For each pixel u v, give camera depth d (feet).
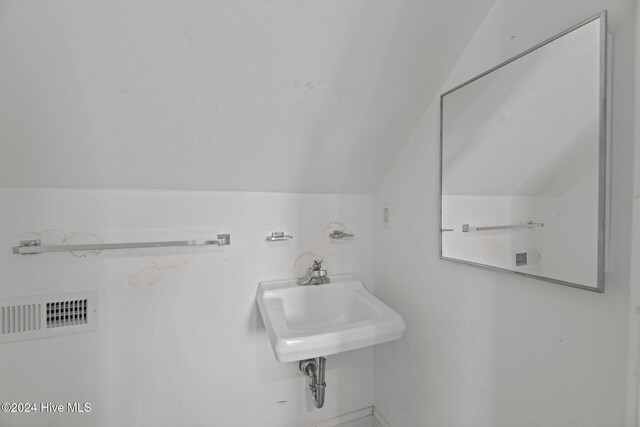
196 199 3.82
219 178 3.76
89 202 3.35
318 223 4.51
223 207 3.95
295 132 3.49
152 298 3.65
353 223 4.75
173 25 2.38
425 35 2.86
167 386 3.75
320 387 3.81
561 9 2.15
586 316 2.02
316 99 3.21
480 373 2.89
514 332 2.54
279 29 2.57
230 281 4.02
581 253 2.00
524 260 2.40
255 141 3.45
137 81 2.65
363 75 3.10
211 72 2.74
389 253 4.44
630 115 1.78
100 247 3.24
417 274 3.81
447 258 3.23
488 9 2.75
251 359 4.16
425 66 3.14
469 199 2.95
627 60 1.79
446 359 3.33
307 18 2.55
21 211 3.09
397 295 4.25
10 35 2.19
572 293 2.10
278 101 3.12
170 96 2.82
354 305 4.07
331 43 2.77
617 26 1.83
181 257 3.76
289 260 4.34
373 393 4.92
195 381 3.88
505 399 2.63
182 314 3.79
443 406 3.39
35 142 2.81
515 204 2.47
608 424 1.90
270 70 2.85
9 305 3.06
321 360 3.83
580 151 2.00
